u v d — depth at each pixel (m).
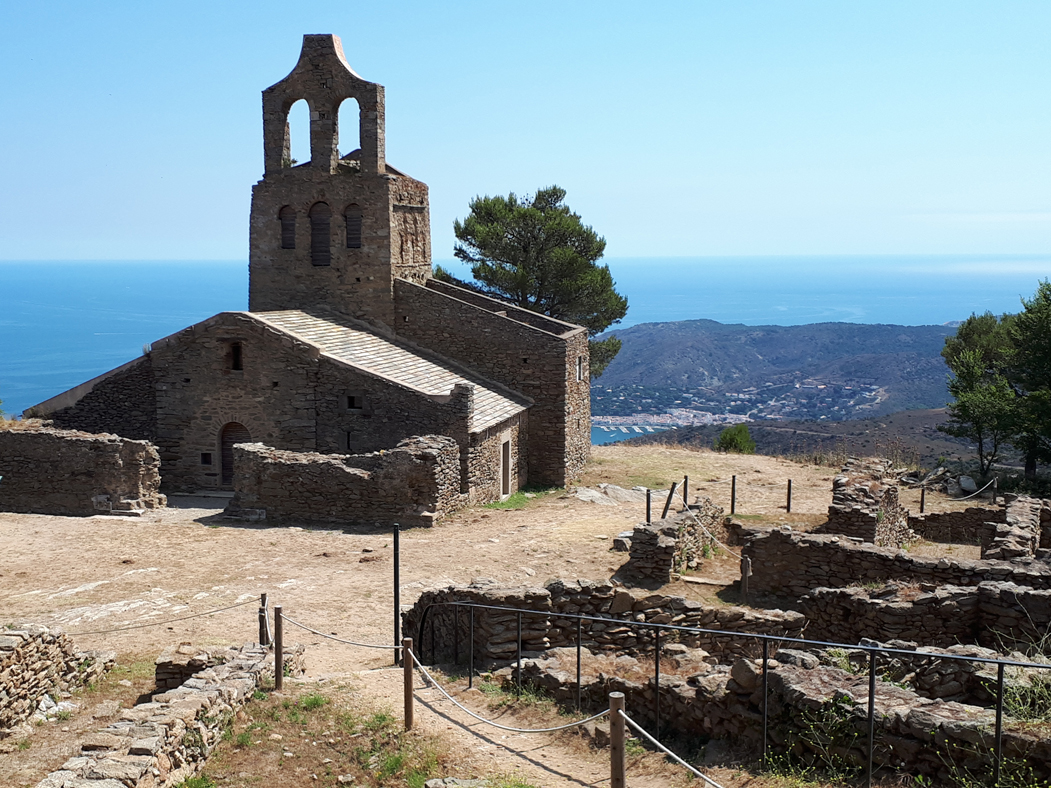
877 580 19.70
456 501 33.12
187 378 37.12
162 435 37.59
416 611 18.44
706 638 16.28
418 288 42.44
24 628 15.59
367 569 25.11
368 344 39.84
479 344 42.06
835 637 16.89
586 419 46.16
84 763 10.98
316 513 31.23
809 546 20.66
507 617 15.88
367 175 41.62
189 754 12.17
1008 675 11.19
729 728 11.88
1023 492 41.34
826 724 10.69
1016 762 9.52
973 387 47.09
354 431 35.81
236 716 13.84
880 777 10.25
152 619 20.88
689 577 23.00
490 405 38.28
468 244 57.78
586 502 37.19
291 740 13.26
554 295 55.03
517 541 28.41
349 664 17.41
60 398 38.12
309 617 20.95
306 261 42.56
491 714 13.80
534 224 54.41
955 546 29.14
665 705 12.72
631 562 23.11
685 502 28.38
